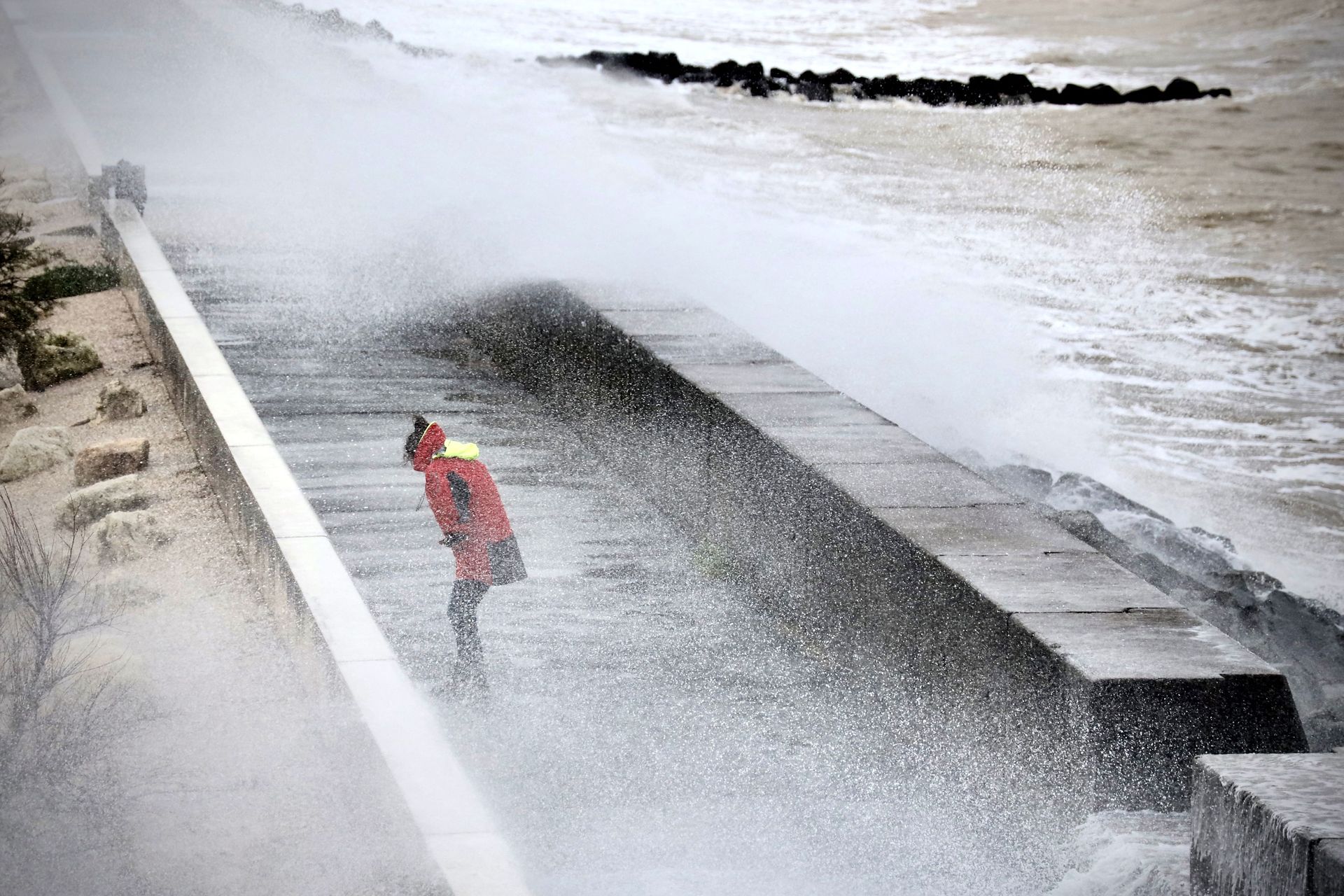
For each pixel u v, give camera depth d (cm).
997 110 15388
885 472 2673
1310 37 18462
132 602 2712
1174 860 1644
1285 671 2912
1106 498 4269
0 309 4584
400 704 2080
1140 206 10950
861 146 13125
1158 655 1894
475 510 2508
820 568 2662
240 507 2989
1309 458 5544
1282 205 10981
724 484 3095
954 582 2177
